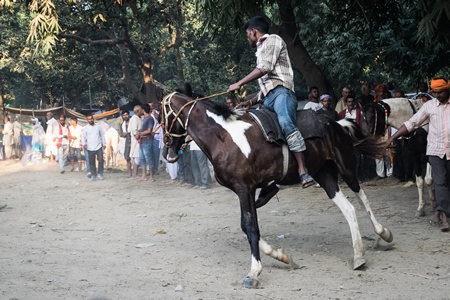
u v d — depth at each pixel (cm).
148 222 922
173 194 1247
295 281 562
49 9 1345
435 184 728
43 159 2338
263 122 579
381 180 1253
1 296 524
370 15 1170
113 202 1170
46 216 1017
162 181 1479
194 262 650
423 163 888
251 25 596
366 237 737
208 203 1095
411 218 855
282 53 594
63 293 534
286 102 583
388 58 1698
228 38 2384
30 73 3164
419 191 862
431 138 720
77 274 604
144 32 2412
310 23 1892
